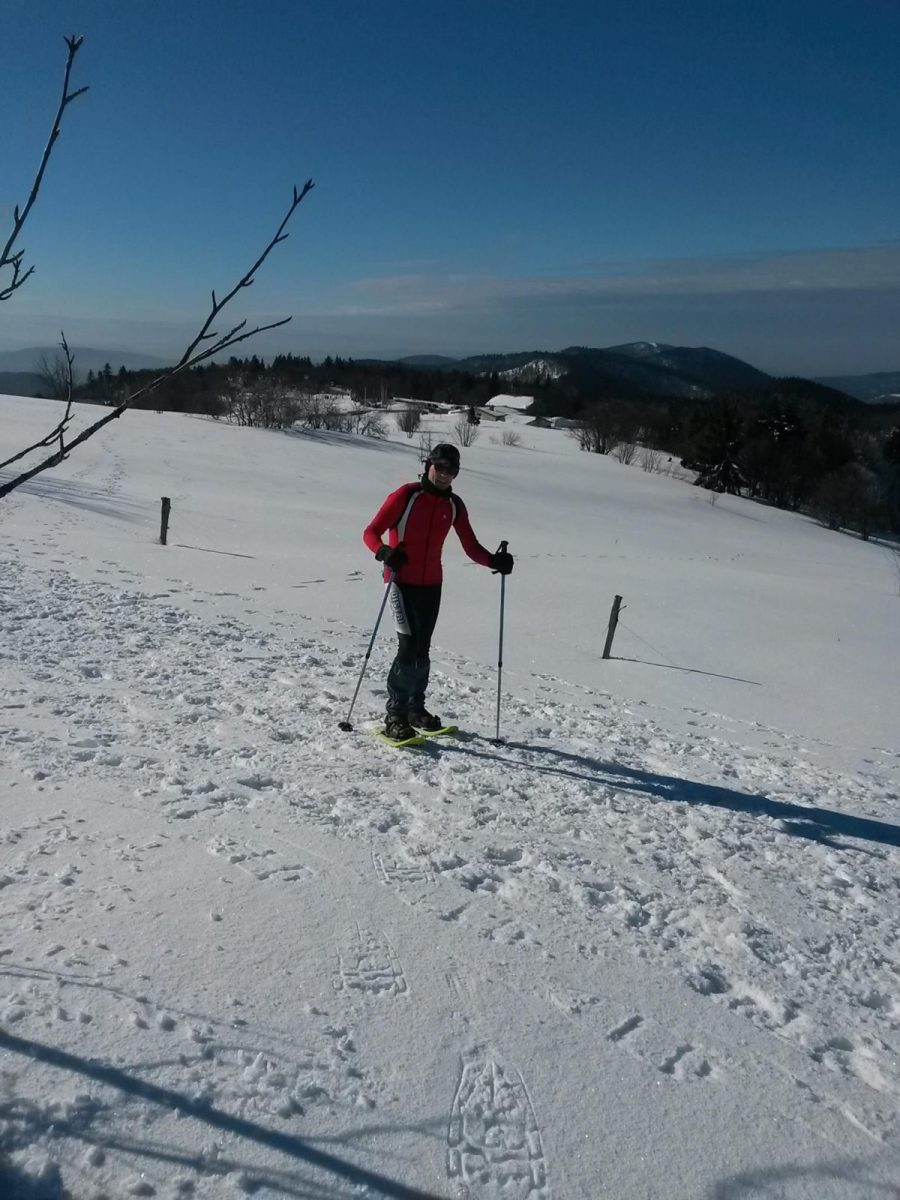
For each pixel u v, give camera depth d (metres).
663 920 3.65
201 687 6.54
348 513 28.38
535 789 5.04
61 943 2.84
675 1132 2.42
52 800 4.04
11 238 1.63
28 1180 1.96
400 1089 2.43
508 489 44.44
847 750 8.35
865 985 3.35
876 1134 2.53
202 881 3.40
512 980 3.03
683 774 6.01
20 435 36.25
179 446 41.50
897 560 43.75
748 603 17.44
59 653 7.18
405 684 5.66
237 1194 2.01
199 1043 2.46
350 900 3.42
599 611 14.85
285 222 1.76
